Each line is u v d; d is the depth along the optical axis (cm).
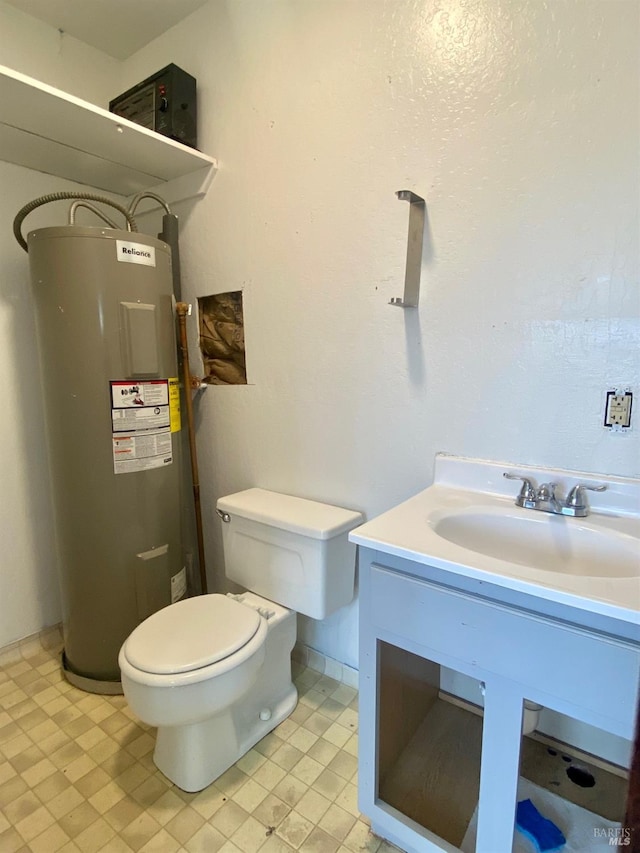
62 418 155
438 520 113
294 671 179
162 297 164
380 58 132
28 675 177
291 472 174
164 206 184
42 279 149
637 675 74
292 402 169
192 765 127
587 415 113
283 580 156
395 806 116
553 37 106
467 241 124
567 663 80
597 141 104
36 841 114
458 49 119
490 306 123
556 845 105
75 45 187
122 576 164
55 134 153
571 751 128
